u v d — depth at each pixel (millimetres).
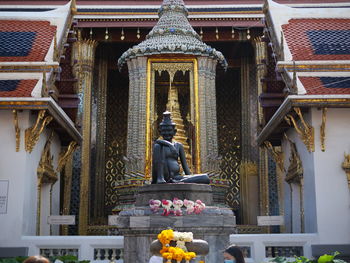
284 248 13781
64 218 15484
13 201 13930
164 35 19578
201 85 18797
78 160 23062
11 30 17484
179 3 20547
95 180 24047
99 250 13023
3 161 14180
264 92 17984
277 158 18422
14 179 14078
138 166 18062
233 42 25203
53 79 15680
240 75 27125
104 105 25438
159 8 22219
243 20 23828
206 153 18312
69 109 18109
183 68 19031
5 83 15250
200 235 10727
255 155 24766
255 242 13234
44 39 16938
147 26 23594
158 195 11242
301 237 13477
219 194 18312
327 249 13430
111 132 26672
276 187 23094
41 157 15711
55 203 17812
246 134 25156
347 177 13953
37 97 14109
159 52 18641
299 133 14484
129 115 18859
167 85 21203
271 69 17922
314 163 14070
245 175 24531
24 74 15523
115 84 27344
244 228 22344
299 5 24812
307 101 13820
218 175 18641
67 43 18062
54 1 24797
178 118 19672
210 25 23719
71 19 18250
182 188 11219
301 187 15406
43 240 13375
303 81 14977
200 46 18938
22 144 14312
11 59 15922
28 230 14367
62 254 13227
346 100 13781
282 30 17203
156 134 20203
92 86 24703
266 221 15055
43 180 16438
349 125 14258
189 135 19656
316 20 17734
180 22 20016
